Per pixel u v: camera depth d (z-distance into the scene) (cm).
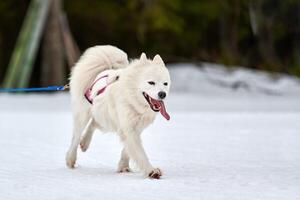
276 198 680
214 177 839
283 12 4578
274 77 4225
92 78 981
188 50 4544
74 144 951
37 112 2283
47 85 3881
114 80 915
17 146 1199
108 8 4191
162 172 851
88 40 4372
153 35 4341
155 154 1086
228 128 1600
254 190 734
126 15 4219
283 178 829
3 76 4206
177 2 4175
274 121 1830
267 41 4612
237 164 963
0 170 901
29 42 3675
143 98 880
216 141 1292
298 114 2136
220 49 4591
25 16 4144
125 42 4422
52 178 834
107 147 1182
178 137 1376
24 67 3694
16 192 720
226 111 2386
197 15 4453
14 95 3566
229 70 4297
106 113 926
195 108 2573
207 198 679
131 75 881
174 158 1034
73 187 757
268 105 2808
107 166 964
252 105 2797
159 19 4091
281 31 4653
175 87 3944
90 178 838
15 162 985
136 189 742
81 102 968
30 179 822
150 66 880
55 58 3838
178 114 2162
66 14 4159
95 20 4231
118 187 757
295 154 1084
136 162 860
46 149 1158
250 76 4178
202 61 4534
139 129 896
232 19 4516
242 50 4719
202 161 998
